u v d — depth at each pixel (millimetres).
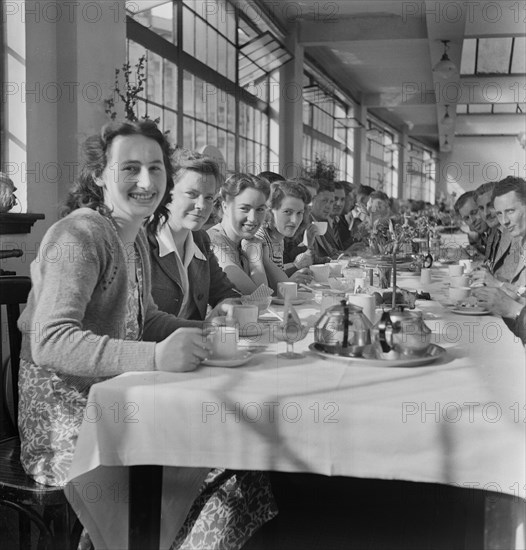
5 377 2080
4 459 1863
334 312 1783
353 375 1571
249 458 1404
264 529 2033
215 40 8680
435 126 22625
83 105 4480
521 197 3438
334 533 1988
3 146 4145
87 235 1687
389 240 5012
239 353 1718
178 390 1424
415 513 2166
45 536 1674
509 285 3432
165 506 1631
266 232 3791
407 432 1336
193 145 8164
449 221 11781
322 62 13617
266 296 2531
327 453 1373
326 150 14984
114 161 1836
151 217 2111
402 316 1736
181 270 2430
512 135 20906
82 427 1453
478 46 12352
